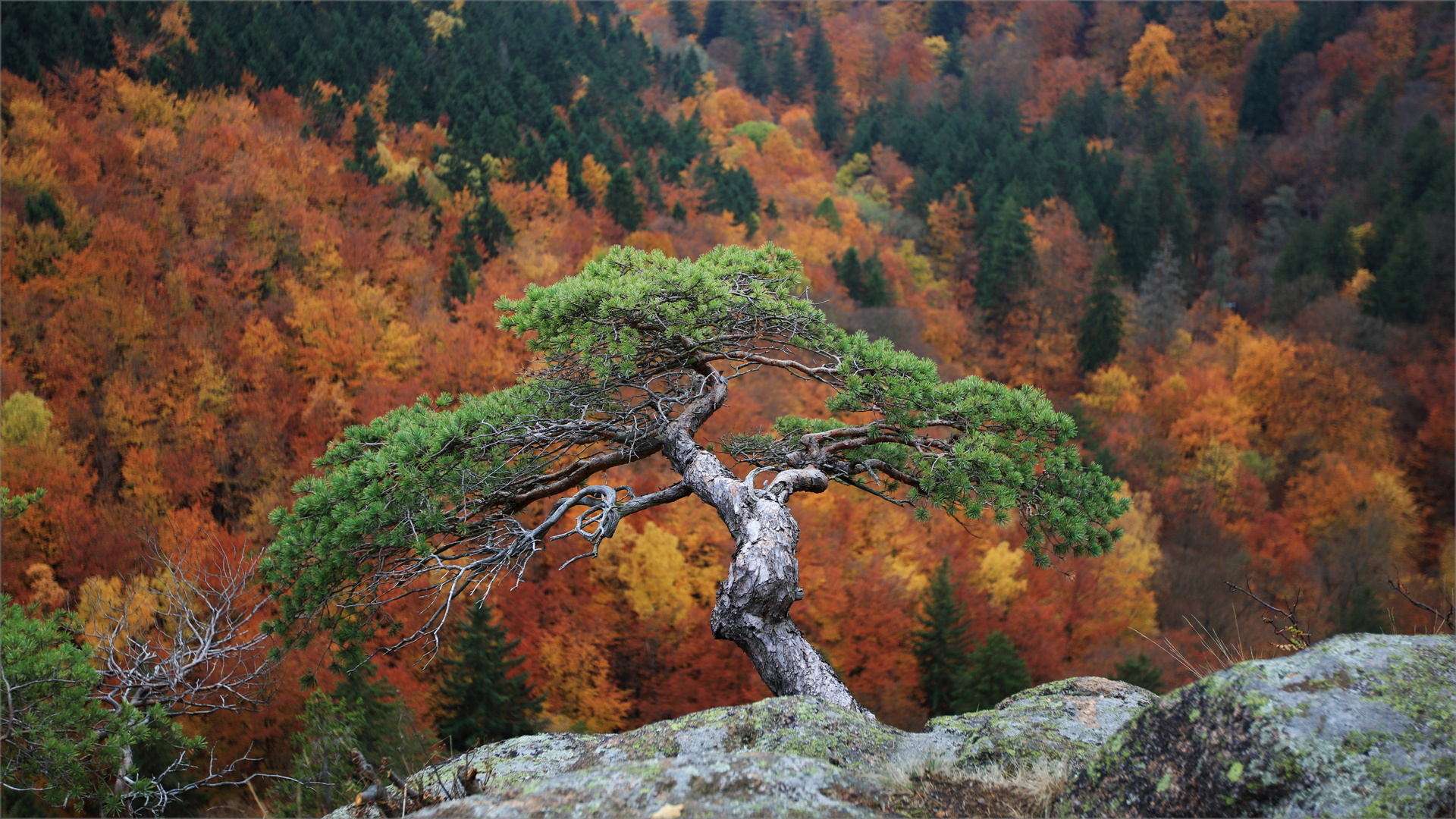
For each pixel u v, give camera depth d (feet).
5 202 145.07
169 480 115.96
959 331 250.37
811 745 14.84
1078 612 122.62
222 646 30.60
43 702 26.63
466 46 311.88
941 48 478.18
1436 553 193.77
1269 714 10.61
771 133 366.43
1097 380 231.91
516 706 77.25
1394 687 10.68
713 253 28.43
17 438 105.70
